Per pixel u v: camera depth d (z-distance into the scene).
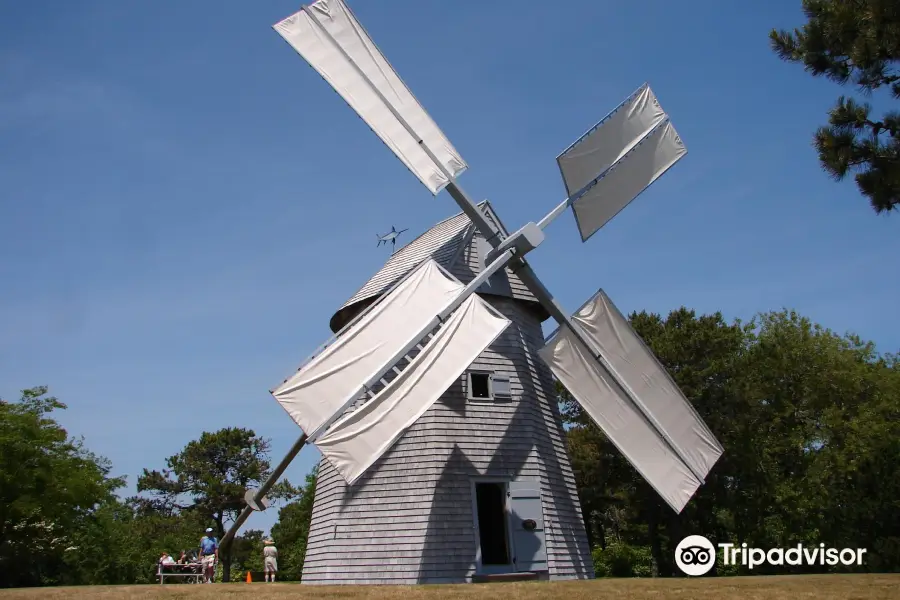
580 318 18.17
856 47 14.18
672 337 40.41
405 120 17.33
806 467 38.12
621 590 11.66
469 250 19.64
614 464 39.84
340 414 15.48
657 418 18.39
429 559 16.73
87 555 44.88
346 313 21.12
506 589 12.05
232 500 61.72
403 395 16.03
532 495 18.03
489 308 17.22
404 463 17.72
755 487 37.66
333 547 17.73
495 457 18.03
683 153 19.58
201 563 24.19
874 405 39.38
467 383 18.48
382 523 17.41
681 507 17.98
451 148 17.97
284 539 59.16
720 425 37.47
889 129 14.81
